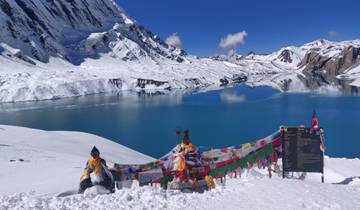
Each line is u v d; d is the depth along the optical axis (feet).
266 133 244.42
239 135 241.55
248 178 38.78
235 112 345.31
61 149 120.47
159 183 41.93
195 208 28.76
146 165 43.62
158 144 222.48
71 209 30.48
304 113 323.78
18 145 110.63
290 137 47.85
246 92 565.53
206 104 417.69
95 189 39.27
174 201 30.81
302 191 30.94
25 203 32.19
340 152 187.83
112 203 31.35
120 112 370.32
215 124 284.61
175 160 39.27
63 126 295.89
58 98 557.33
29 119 338.13
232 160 44.93
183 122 298.15
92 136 154.81
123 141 233.14
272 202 28.40
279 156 48.01
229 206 28.40
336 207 27.04
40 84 581.12
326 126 259.39
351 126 255.50
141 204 30.76
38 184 52.08
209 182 38.29
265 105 388.98
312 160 47.62
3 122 321.93
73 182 51.70
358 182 55.06
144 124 294.46
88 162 41.39
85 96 581.53
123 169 44.09
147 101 474.49
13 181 56.80
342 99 422.41
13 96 533.14
